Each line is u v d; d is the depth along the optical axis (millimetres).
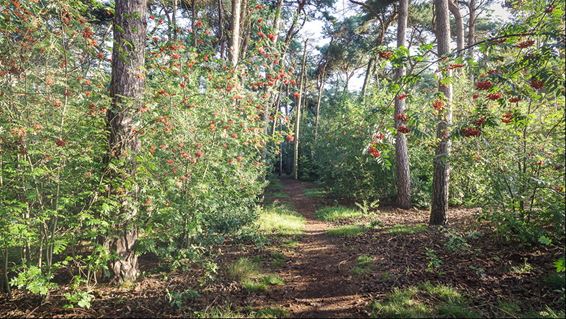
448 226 7340
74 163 4188
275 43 7520
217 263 5453
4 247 3945
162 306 3975
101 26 6840
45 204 4188
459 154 6402
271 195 15984
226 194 6594
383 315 3615
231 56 9672
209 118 5801
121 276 4582
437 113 4785
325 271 5227
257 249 6332
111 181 4223
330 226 9203
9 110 3814
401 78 4094
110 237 4398
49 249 4219
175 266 4941
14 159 4098
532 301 3746
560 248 4879
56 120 4180
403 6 10578
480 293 4020
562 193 4332
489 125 3838
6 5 3688
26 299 4086
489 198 5656
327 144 15969
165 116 4680
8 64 3807
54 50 4035
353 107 13531
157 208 4801
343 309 3916
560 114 4156
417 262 5195
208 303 4066
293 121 22391
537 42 3840
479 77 4035
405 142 11273
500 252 5195
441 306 3684
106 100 4320
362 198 12672
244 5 11070
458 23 10781
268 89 7641
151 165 4523
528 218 5273
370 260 5441
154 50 6031
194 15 11859
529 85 3857
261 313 3797
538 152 4816
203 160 5719
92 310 3863
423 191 11742
